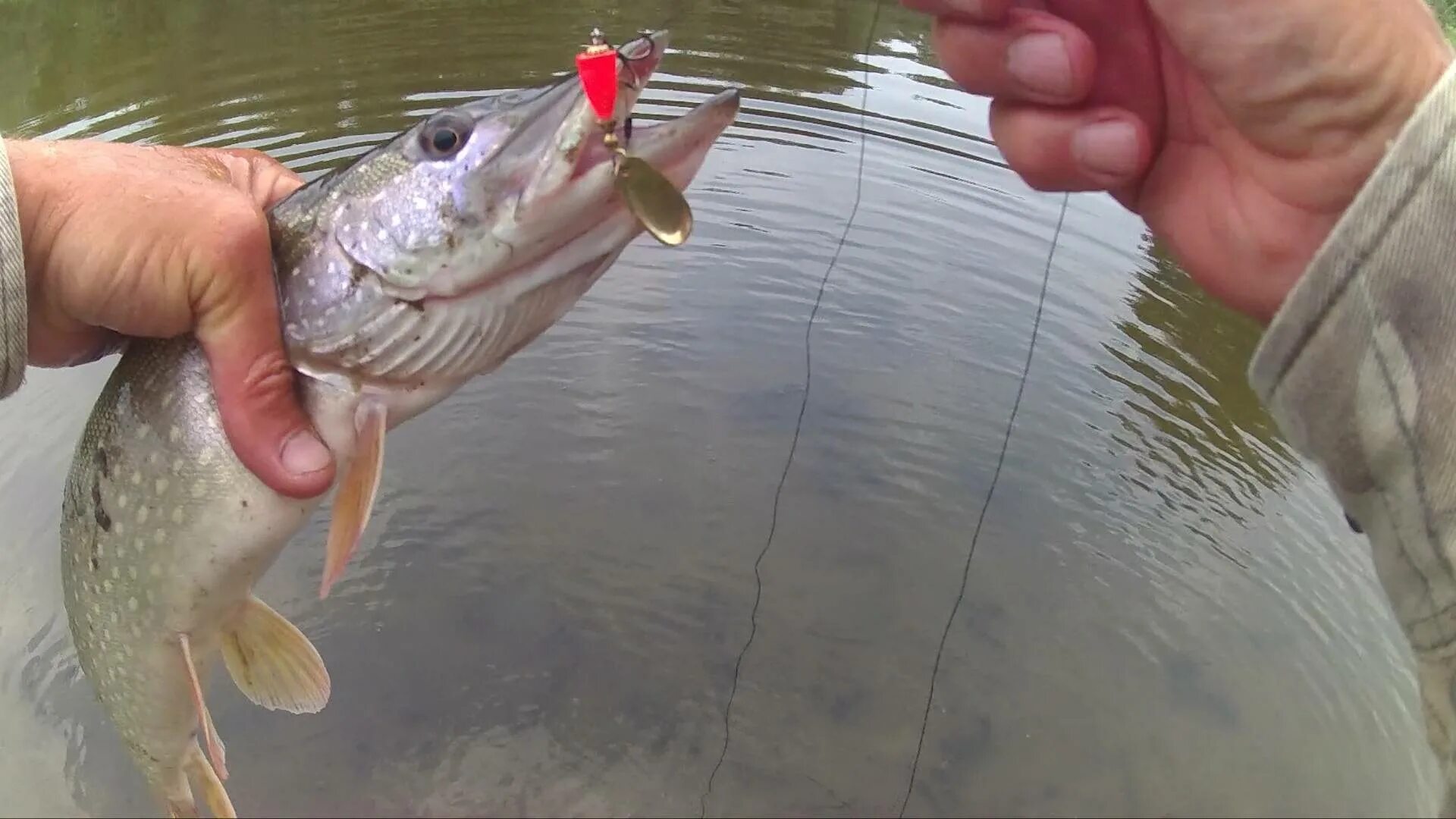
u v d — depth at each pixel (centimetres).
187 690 37
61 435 84
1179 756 68
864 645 75
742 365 94
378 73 136
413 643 76
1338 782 65
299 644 36
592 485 85
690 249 105
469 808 68
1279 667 72
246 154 40
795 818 67
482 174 29
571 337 95
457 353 32
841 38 150
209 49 140
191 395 32
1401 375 19
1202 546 80
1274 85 23
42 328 32
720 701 73
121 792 65
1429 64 22
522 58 141
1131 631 75
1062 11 27
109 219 30
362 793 68
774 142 123
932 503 83
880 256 106
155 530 34
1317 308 20
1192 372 93
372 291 31
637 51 28
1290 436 21
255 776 68
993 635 75
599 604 78
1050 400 91
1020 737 70
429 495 83
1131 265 106
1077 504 83
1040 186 28
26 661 71
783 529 82
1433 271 19
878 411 90
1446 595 19
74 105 120
